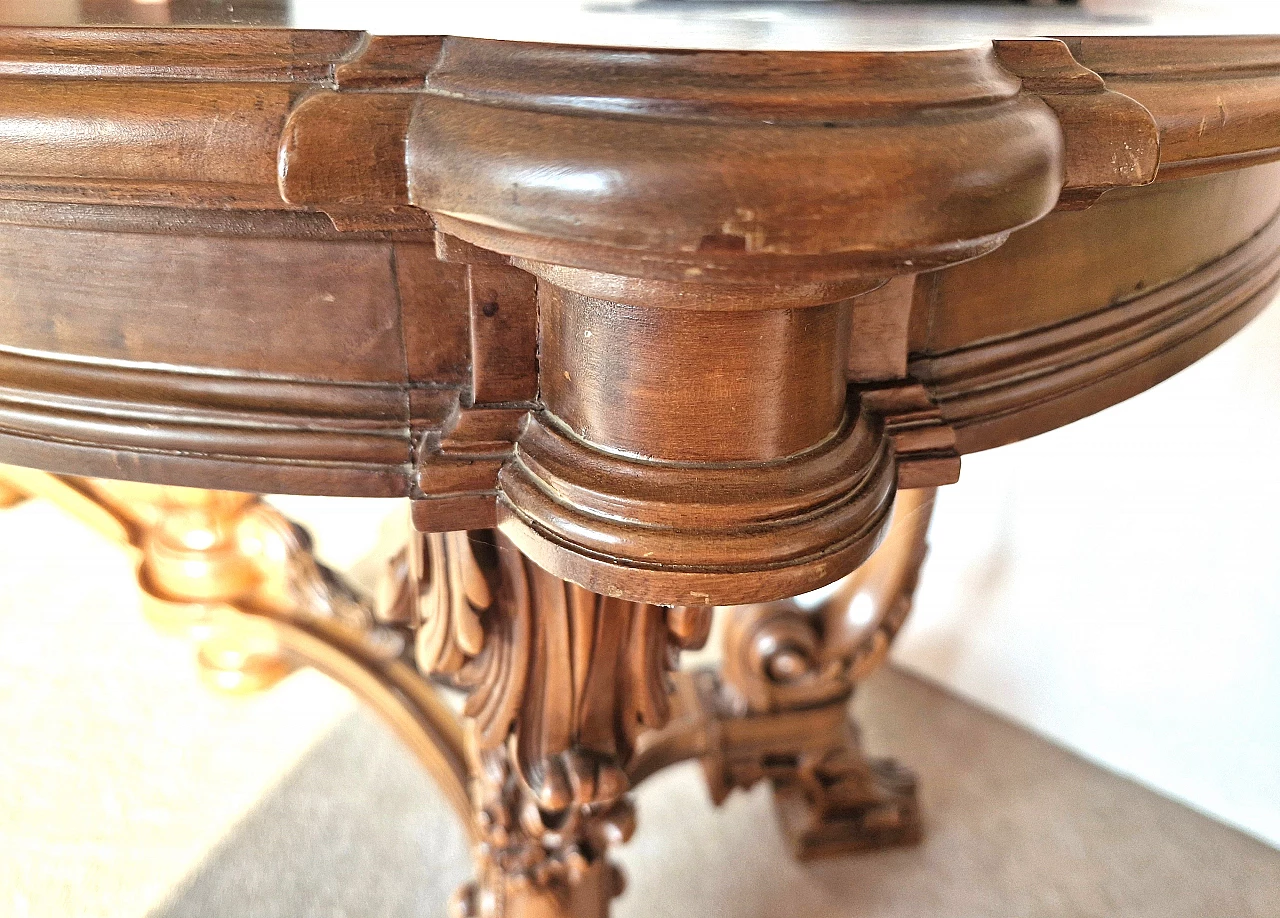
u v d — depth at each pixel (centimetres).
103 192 24
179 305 27
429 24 27
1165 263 35
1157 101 26
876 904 77
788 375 25
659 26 28
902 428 30
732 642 73
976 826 84
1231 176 37
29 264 28
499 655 46
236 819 83
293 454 28
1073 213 31
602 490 25
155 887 76
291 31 23
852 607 72
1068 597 88
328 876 78
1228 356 73
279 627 76
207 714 94
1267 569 76
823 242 19
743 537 25
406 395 28
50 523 121
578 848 57
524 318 27
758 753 75
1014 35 28
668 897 77
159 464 28
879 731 94
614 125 20
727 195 19
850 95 20
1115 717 89
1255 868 80
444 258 25
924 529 70
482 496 28
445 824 83
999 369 32
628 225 19
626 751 50
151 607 76
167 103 23
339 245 26
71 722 92
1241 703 81
